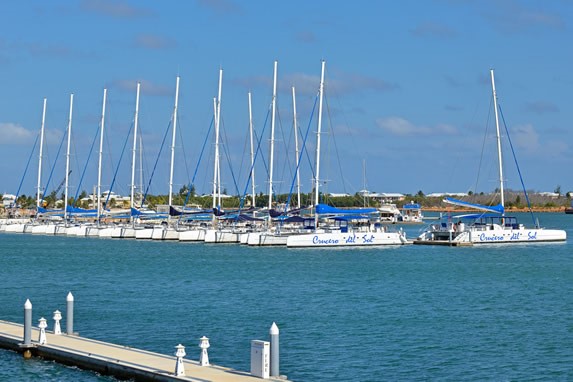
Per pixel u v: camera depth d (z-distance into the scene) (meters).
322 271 83.94
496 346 43.50
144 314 54.09
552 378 37.09
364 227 120.19
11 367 37.91
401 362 40.03
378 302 60.00
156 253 110.00
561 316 53.34
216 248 118.00
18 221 185.88
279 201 145.50
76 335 42.16
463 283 72.88
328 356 41.25
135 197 165.62
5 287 70.44
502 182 125.88
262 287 69.75
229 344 44.19
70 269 87.50
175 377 32.69
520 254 107.50
